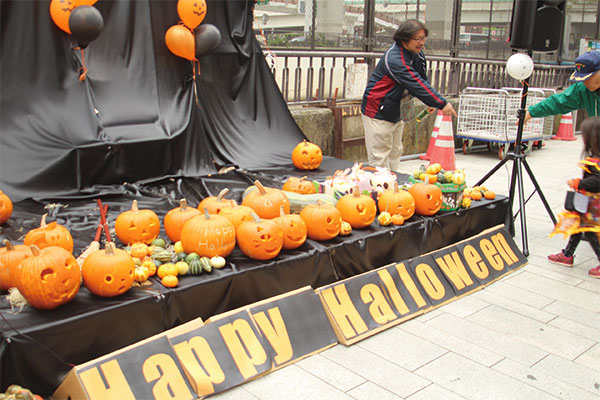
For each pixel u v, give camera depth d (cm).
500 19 1084
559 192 702
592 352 328
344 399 276
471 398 280
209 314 309
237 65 634
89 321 260
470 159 924
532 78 1211
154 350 267
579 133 1325
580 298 402
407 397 279
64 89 496
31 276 252
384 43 867
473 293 407
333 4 782
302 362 309
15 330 242
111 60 532
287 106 692
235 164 591
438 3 945
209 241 316
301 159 587
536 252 491
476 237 450
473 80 1055
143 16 547
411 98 598
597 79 440
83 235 384
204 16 565
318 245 361
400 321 355
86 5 471
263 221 332
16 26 472
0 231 381
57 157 472
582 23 1334
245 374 286
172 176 542
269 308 313
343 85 838
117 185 508
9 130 465
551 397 283
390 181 448
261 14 714
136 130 524
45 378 252
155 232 353
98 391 244
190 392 268
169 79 568
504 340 339
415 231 417
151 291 287
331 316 332
